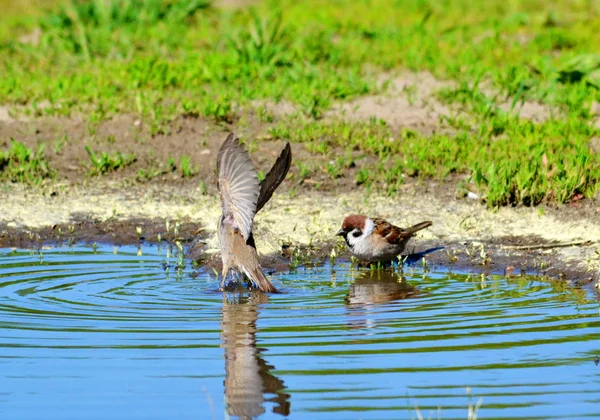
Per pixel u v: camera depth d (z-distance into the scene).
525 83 18.23
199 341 9.25
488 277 11.70
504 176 14.16
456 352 8.88
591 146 15.80
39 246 13.11
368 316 10.02
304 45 21.44
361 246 12.10
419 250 12.75
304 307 10.46
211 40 22.73
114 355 8.82
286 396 7.93
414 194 14.69
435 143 16.06
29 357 8.77
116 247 13.10
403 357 8.76
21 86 18.98
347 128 16.53
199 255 12.64
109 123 17.28
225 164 10.48
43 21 23.95
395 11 26.53
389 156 15.91
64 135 16.75
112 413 7.66
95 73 20.03
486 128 16.58
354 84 18.73
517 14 24.59
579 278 11.52
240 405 7.73
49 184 15.37
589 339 9.20
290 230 13.41
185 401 7.87
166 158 16.17
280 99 18.14
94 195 14.97
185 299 10.80
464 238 12.98
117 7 24.53
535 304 10.43
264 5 27.44
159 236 13.29
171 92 18.67
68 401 7.88
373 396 7.89
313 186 15.13
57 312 10.21
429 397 7.88
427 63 20.59
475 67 19.59
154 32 23.52
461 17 25.55
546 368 8.47
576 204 13.88
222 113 17.27
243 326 9.66
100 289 11.16
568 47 22.14
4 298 10.72
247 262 10.99
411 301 10.64
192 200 14.77
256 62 20.16
